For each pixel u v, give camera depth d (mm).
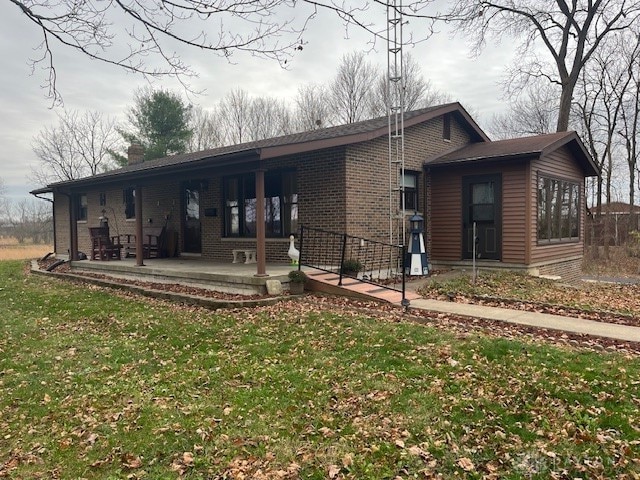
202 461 3494
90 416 4328
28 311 9109
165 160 18703
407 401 4301
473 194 12531
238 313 7871
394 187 11930
